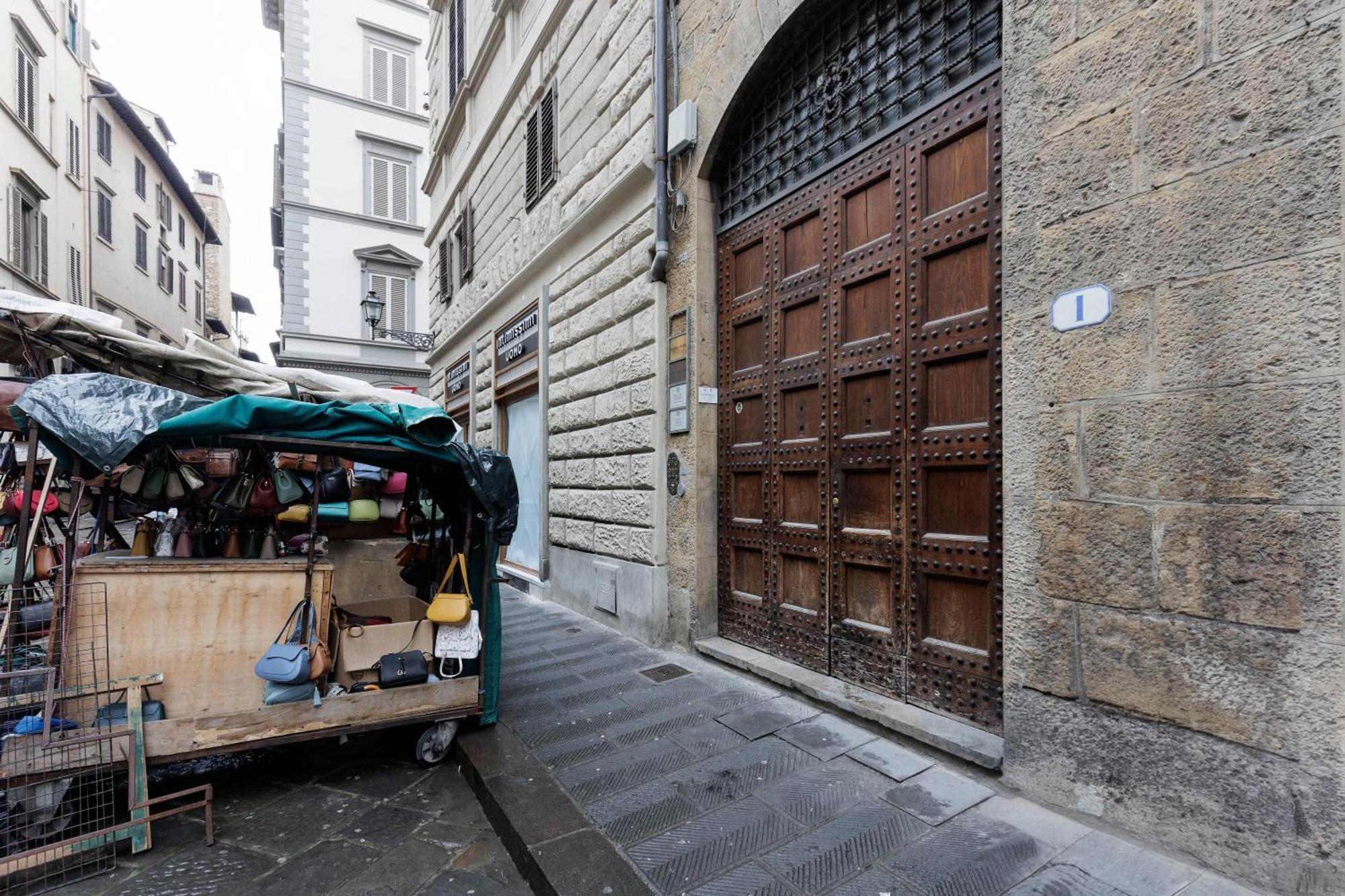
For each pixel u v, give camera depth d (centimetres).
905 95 373
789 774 316
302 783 344
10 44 1644
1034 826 260
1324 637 201
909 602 362
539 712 405
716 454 516
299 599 335
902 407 367
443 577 438
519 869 269
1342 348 197
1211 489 224
